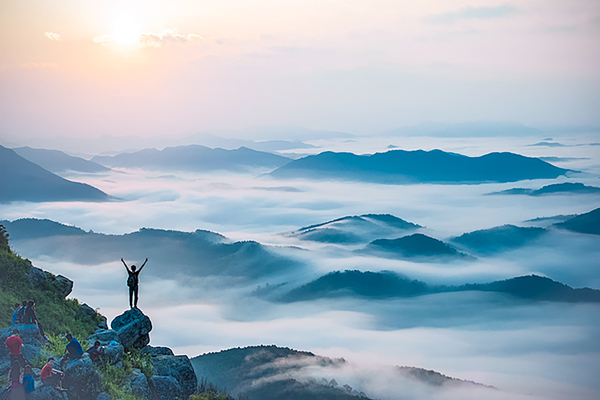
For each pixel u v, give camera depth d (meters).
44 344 17.31
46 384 14.41
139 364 20.53
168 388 20.25
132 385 18.62
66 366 15.83
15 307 17.88
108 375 17.94
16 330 14.67
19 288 22.48
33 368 15.52
